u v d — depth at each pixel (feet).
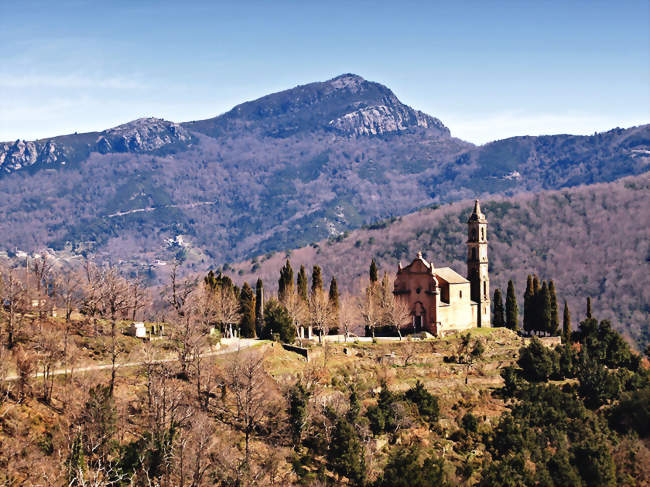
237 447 295.48
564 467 329.72
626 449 365.81
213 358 353.92
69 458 247.09
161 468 260.42
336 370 389.60
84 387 290.97
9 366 294.25
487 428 366.22
